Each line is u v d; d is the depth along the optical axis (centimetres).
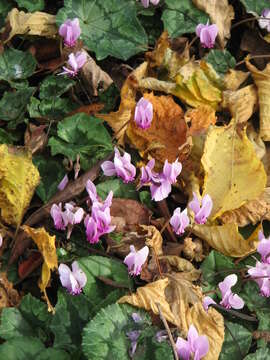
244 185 54
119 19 63
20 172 51
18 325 45
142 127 53
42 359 43
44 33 61
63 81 58
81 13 62
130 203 52
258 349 46
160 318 46
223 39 66
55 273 49
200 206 53
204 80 59
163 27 65
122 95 56
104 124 57
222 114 60
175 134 55
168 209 55
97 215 47
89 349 43
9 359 42
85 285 47
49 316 46
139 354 43
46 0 65
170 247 51
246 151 54
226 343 47
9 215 50
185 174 55
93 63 59
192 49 65
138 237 50
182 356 44
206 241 52
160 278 48
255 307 50
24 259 49
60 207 48
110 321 44
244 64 65
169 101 56
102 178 54
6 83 59
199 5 65
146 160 56
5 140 55
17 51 59
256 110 60
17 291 49
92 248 50
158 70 60
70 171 54
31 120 57
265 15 66
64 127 55
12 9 59
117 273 48
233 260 52
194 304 47
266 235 54
